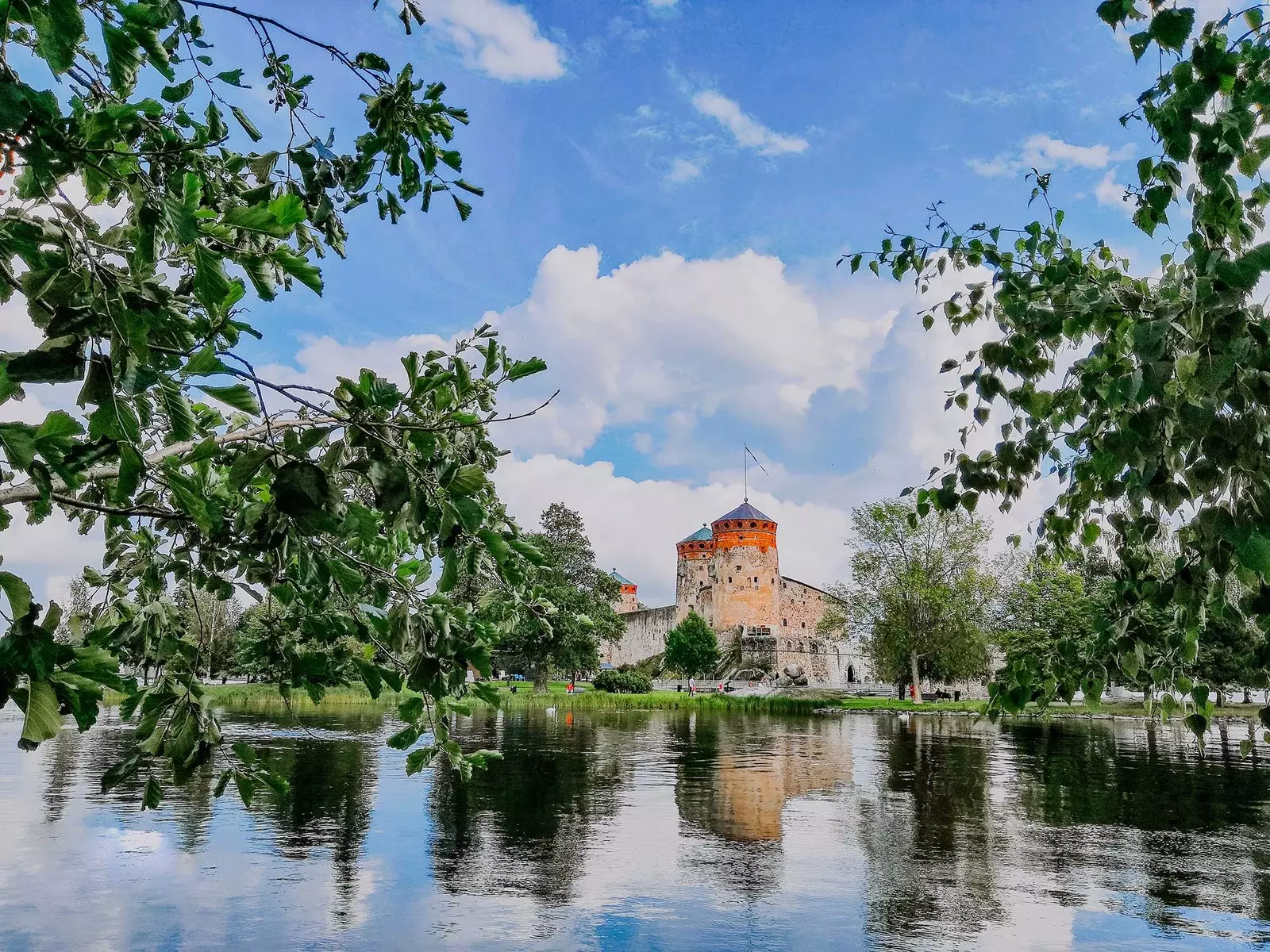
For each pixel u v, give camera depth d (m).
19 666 1.64
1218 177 2.34
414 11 2.91
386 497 2.21
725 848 12.46
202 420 3.26
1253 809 16.05
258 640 3.54
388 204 3.21
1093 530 3.81
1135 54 2.50
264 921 8.79
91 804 14.61
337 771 19.33
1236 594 2.95
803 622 98.31
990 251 3.69
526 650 58.69
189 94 2.77
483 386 2.72
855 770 21.95
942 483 3.81
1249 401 2.24
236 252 1.82
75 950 7.93
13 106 1.48
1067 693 3.54
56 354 1.58
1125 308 2.72
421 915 9.10
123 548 3.48
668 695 61.12
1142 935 8.70
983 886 10.50
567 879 10.60
